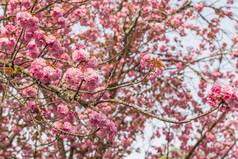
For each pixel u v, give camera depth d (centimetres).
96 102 586
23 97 567
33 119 558
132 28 1238
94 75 538
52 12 664
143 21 1251
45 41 566
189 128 1309
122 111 1230
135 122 1266
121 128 1240
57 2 646
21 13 537
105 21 1291
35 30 551
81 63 566
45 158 1129
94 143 1108
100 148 1114
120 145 1223
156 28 1246
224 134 1318
